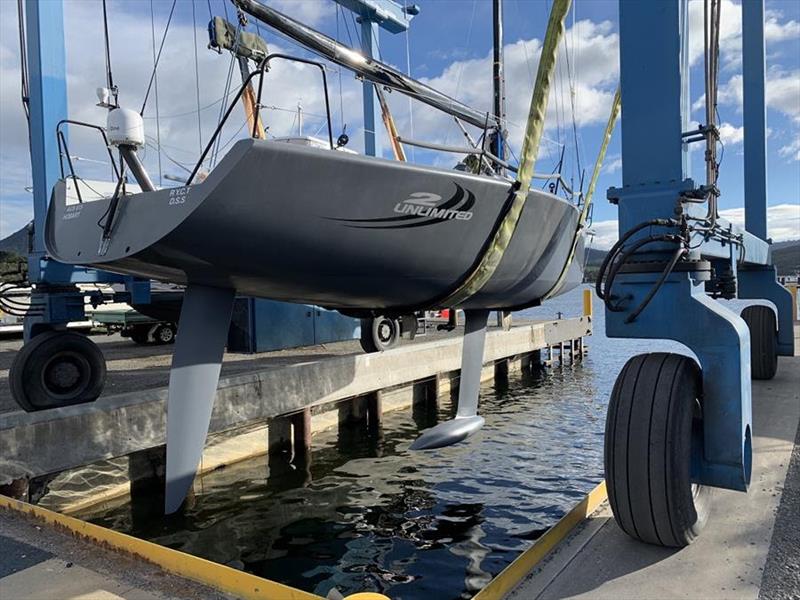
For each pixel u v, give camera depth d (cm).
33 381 477
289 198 282
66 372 497
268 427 721
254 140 265
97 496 542
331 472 657
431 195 315
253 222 283
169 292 872
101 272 558
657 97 262
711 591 211
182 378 340
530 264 402
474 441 787
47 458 484
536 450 732
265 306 1003
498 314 1491
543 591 218
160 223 296
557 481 607
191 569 228
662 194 261
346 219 300
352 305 416
